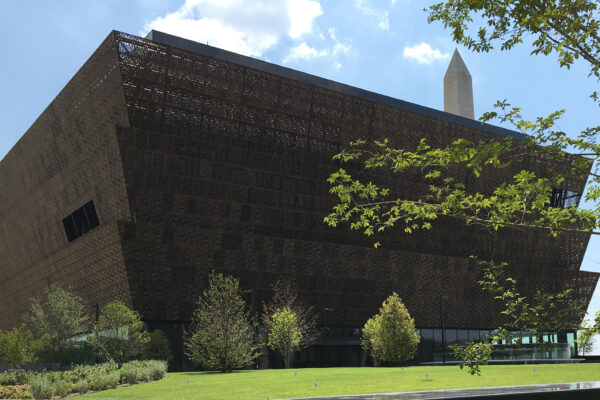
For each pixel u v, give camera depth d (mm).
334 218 9289
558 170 8508
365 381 26047
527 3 7723
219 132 64250
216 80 64188
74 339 57500
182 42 65812
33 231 84000
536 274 88375
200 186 62375
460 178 76438
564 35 7766
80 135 66000
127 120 58750
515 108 8211
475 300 82938
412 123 78500
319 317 68875
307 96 70562
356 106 74312
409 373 34375
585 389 8055
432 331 79312
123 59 58281
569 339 72000
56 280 76125
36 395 22203
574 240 93688
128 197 58688
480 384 22266
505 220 8555
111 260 59719
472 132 83875
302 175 69375
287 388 22516
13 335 59125
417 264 77562
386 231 75938
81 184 67500
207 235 61844
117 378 28359
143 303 57719
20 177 84750
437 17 8758
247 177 65500
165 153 60656
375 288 73750
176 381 30594
